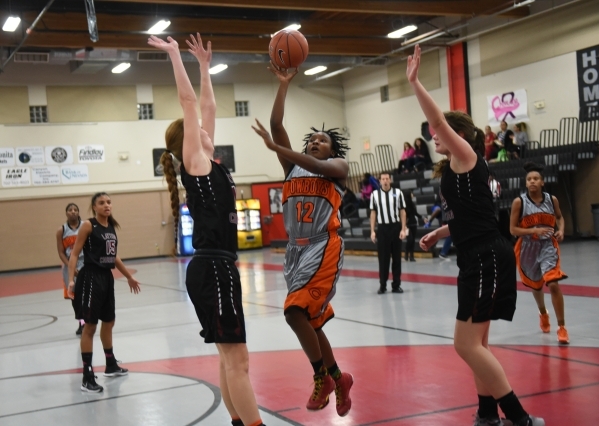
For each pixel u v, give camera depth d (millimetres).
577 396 4621
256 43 21469
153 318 9852
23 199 23125
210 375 6016
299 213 4191
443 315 8328
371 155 25875
